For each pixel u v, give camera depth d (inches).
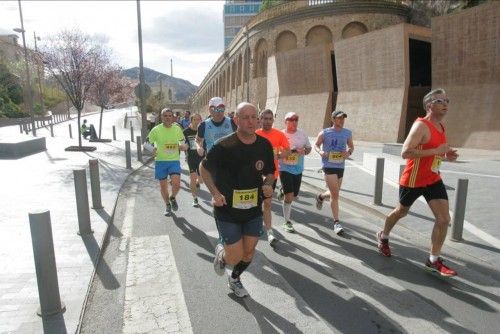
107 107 1032.8
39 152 646.5
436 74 809.5
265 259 191.8
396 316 139.9
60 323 130.2
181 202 315.9
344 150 231.0
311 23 1457.9
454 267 181.6
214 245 213.2
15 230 225.3
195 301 150.8
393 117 858.8
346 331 130.7
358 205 297.3
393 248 207.6
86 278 164.6
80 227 219.1
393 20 1405.0
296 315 140.6
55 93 2586.1
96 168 272.4
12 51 2413.9
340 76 1027.3
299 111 1195.9
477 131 720.3
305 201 322.0
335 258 193.5
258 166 140.4
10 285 156.3
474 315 140.4
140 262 189.2
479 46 728.3
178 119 688.4
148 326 133.6
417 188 171.9
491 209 272.4
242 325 134.3
